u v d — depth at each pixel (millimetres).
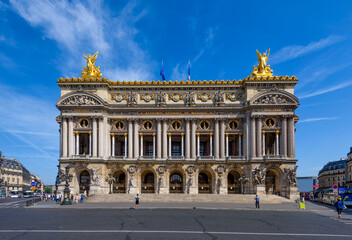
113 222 37312
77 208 58312
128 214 46938
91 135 88125
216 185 87375
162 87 90688
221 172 87188
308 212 55250
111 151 90875
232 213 50281
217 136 89062
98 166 86438
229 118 89750
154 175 89250
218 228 33375
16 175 197750
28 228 32594
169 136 90188
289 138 86375
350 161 138875
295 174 84250
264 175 84312
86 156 85500
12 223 36656
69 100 88625
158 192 87000
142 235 28547
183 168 88000
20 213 49219
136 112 90438
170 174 91875
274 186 89312
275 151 88312
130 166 87875
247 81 88062
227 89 90750
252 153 86250
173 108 89500
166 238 27297
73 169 85812
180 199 75062
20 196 144875
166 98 91062
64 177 85500
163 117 89875
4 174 186500
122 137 93562
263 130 87250
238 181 91000
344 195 72812
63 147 87000
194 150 88938
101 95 89375
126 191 87375
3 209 57656
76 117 88625
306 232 31766
